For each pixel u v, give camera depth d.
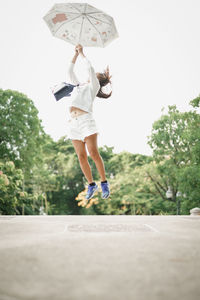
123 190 28.11
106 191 3.52
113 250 1.96
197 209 6.86
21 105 21.16
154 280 1.32
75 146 3.53
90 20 3.74
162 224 3.76
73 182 33.78
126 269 1.50
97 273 1.43
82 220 4.48
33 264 1.59
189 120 20.92
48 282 1.29
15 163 20.06
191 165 19.72
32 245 2.13
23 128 20.55
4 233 2.81
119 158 32.75
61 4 3.58
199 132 19.11
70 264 1.59
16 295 1.13
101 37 3.91
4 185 11.89
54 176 30.61
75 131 3.51
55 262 1.63
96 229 3.13
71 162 33.00
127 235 2.65
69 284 1.26
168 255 1.82
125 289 1.21
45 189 29.48
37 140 22.08
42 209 28.62
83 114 3.48
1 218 4.90
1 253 1.86
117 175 30.25
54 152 34.31
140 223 3.88
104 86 3.90
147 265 1.58
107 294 1.15
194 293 1.16
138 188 26.80
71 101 3.54
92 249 1.99
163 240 2.38
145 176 25.92
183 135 19.70
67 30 3.86
